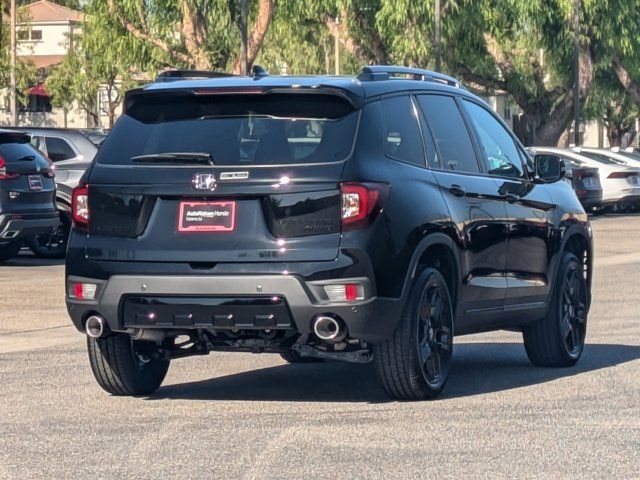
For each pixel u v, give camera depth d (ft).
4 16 218.59
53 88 245.86
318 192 26.45
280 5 146.82
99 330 27.71
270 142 26.99
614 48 169.17
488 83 172.96
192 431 25.31
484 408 27.68
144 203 27.27
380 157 27.40
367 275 26.40
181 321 26.91
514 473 21.49
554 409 27.50
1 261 69.21
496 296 31.24
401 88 29.27
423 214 27.91
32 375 32.81
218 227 26.76
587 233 35.96
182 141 27.43
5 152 62.28
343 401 28.84
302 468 21.93
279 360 35.60
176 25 137.69
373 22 150.51
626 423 25.86
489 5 150.00
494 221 31.07
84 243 27.76
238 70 139.85
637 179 116.98
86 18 142.51
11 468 22.15
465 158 31.01
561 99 175.11
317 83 27.30
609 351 36.91
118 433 25.17
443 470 21.72
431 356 28.58
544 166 33.94
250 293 26.45
